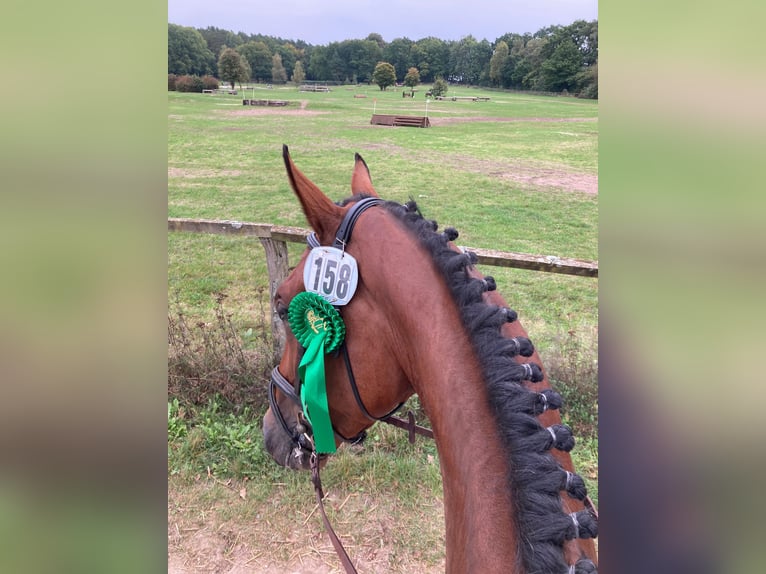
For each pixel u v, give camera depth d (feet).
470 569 3.24
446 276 4.15
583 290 21.49
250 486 11.71
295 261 23.09
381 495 11.48
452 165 48.57
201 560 10.07
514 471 3.30
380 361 4.55
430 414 3.98
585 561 2.95
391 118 81.05
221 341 15.80
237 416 13.57
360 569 9.91
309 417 4.79
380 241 4.48
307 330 4.79
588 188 40.01
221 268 23.35
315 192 4.75
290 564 10.00
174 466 12.16
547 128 78.59
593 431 12.82
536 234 28.68
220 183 40.16
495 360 3.73
